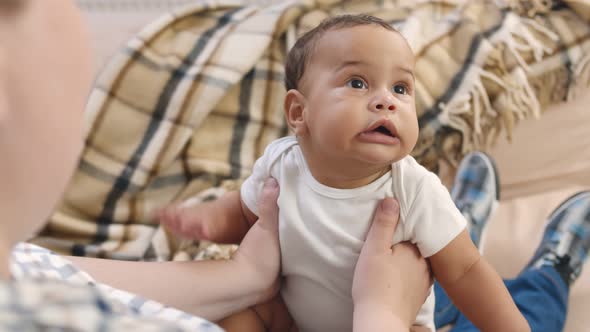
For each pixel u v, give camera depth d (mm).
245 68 1363
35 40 346
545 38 1400
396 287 694
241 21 1475
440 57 1354
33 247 621
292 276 796
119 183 1334
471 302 766
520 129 1374
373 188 711
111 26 1890
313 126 691
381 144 654
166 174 1359
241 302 778
